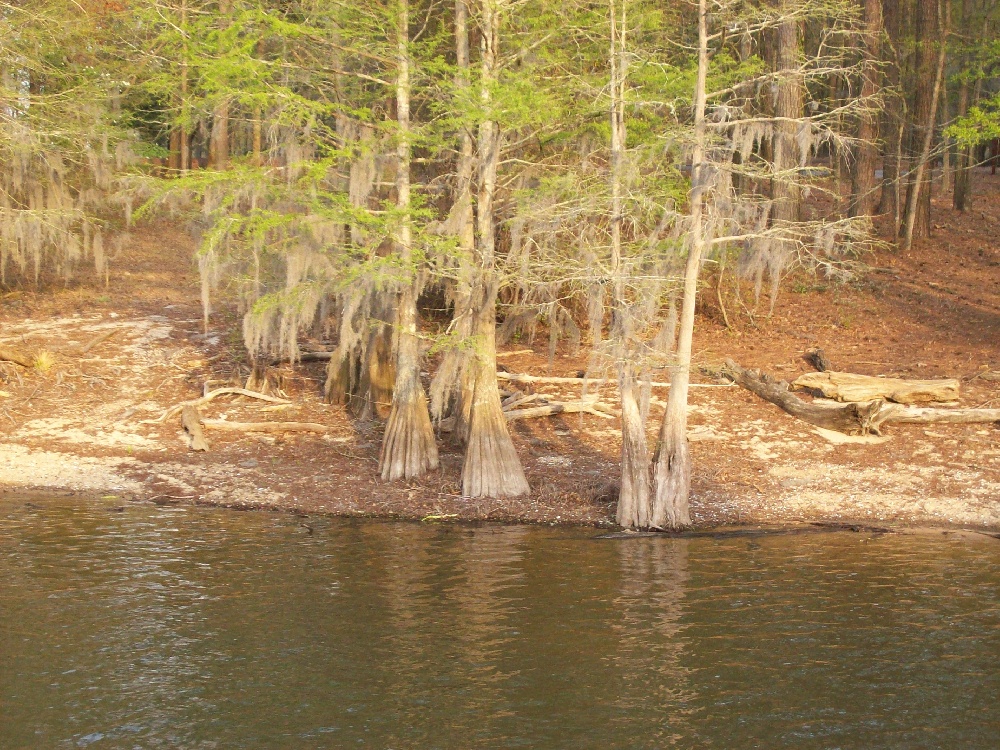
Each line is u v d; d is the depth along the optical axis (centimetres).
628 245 1623
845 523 1645
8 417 2134
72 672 1005
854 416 1988
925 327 2573
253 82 1619
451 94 1712
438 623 1164
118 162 2586
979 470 1828
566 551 1484
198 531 1558
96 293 2906
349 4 1694
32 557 1392
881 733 891
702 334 2592
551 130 1848
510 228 1744
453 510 1712
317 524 1623
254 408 2200
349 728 895
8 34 2414
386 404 2212
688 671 1030
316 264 1709
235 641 1099
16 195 2744
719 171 1530
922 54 3081
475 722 907
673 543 1538
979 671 1030
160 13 1738
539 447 2008
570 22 1773
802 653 1080
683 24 1892
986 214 3597
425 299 2586
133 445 2031
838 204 3144
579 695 971
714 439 2003
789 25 2423
